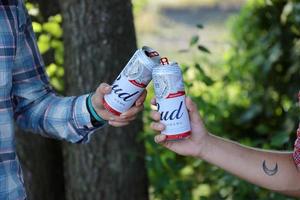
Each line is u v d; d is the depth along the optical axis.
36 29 2.67
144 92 1.67
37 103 1.75
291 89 3.40
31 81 1.73
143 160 2.66
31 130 1.80
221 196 2.63
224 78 3.48
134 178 2.62
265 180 1.69
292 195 1.71
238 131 3.49
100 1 2.48
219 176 2.71
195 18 8.49
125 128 2.59
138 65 1.61
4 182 1.58
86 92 2.52
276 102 3.46
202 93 2.97
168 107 1.61
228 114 3.50
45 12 2.71
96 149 2.57
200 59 4.19
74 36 2.51
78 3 2.48
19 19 1.63
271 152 1.72
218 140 1.70
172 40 7.71
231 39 3.88
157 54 1.64
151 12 8.67
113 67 2.51
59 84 2.77
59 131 1.75
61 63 2.77
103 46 2.50
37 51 1.73
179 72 1.61
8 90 1.59
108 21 2.49
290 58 3.40
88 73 2.51
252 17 3.59
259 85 3.54
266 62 3.38
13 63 1.63
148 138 2.63
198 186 2.92
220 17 8.47
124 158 2.59
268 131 3.31
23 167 2.65
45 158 2.70
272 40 3.42
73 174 2.62
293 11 3.29
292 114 2.99
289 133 2.61
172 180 2.77
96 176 2.58
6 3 1.59
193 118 1.67
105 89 1.65
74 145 2.59
